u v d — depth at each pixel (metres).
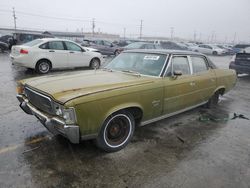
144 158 3.33
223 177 2.96
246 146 3.84
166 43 24.27
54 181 2.76
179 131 4.33
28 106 3.55
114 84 3.41
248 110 5.88
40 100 3.24
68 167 3.03
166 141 3.89
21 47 9.25
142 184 2.78
